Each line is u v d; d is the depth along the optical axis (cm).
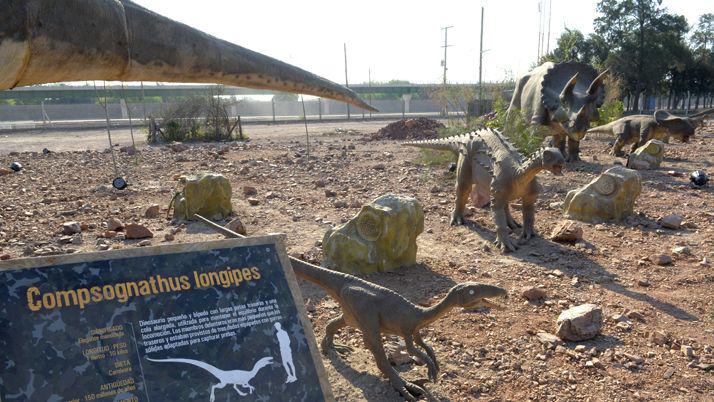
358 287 454
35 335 267
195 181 943
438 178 1322
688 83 5000
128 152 1966
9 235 841
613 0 4456
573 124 1184
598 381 480
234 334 310
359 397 449
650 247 820
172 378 287
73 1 293
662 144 1417
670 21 4450
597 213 948
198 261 319
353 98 376
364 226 714
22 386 257
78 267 288
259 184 1288
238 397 298
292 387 314
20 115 4828
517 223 948
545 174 1328
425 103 5672
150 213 979
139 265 303
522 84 1527
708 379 485
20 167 1523
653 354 523
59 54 296
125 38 312
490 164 849
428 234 898
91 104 4975
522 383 477
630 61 4444
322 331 560
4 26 274
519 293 660
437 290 663
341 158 1722
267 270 336
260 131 3039
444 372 489
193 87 4953
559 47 3319
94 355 275
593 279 705
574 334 547
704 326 580
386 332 457
